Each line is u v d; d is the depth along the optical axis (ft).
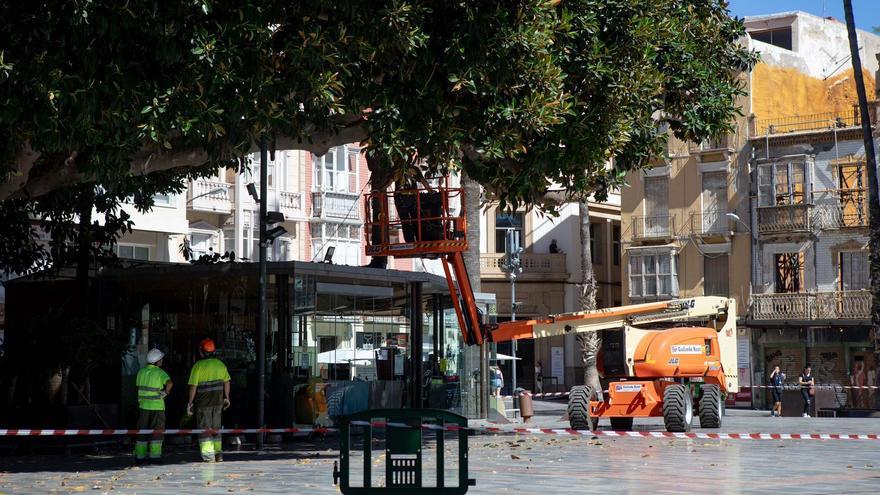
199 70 65.00
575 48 80.33
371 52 68.95
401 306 108.17
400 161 75.46
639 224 235.81
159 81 65.72
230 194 184.65
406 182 85.46
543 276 250.57
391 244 90.22
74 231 101.65
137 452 76.95
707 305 117.50
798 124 224.53
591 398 111.96
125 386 97.86
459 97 74.90
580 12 80.07
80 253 101.55
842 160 214.48
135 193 93.15
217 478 64.49
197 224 180.55
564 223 252.21
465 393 126.62
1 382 94.84
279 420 97.14
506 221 253.44
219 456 77.87
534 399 234.17
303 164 198.18
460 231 89.40
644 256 234.99
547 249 253.24
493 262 249.75
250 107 67.46
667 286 232.12
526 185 79.36
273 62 68.64
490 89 73.00
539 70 73.72
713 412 112.57
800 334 215.72
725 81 96.58
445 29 72.64
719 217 226.79
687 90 92.02
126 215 103.30
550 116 73.97
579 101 79.66
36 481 64.85
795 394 169.89
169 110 65.46
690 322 128.16
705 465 71.00
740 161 225.35
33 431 72.64
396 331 107.65
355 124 79.92
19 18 61.77
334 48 68.18
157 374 78.18
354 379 102.94
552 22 76.02
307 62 68.18
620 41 82.58
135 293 100.94
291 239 195.52
